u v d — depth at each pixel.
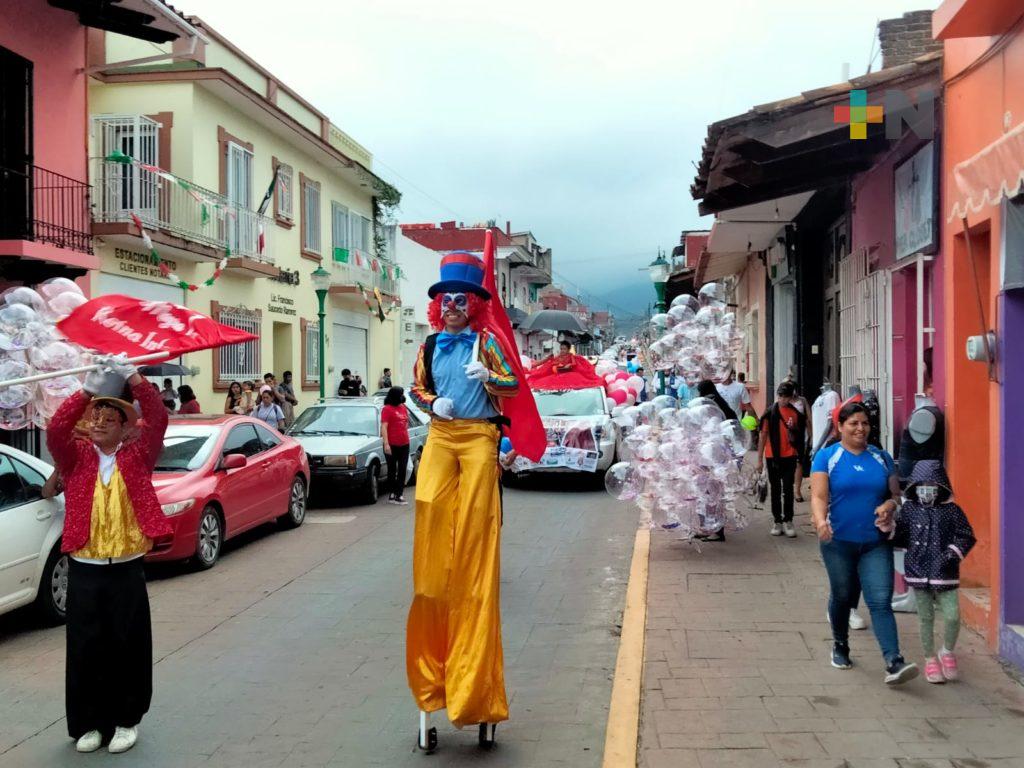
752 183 9.60
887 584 5.64
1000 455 6.04
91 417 5.13
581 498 14.78
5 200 13.38
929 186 7.65
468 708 4.71
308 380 24.70
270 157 22.36
